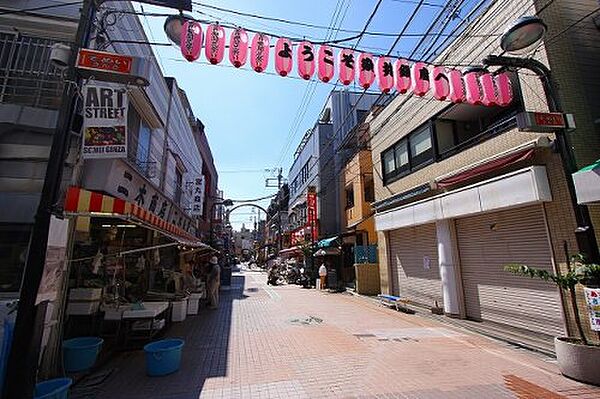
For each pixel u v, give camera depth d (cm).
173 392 479
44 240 369
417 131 1197
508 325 805
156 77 1148
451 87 572
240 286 2262
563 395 448
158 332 841
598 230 618
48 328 507
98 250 764
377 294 1634
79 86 425
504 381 500
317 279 2100
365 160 1984
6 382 336
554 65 699
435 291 1084
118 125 479
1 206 540
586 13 759
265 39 502
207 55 473
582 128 680
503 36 545
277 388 489
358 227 1959
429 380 510
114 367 591
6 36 633
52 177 381
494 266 854
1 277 521
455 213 928
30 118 582
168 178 1352
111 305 733
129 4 862
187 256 1606
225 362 612
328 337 789
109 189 695
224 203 2566
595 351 482
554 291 690
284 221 4416
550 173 687
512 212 800
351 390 477
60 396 386
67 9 655
